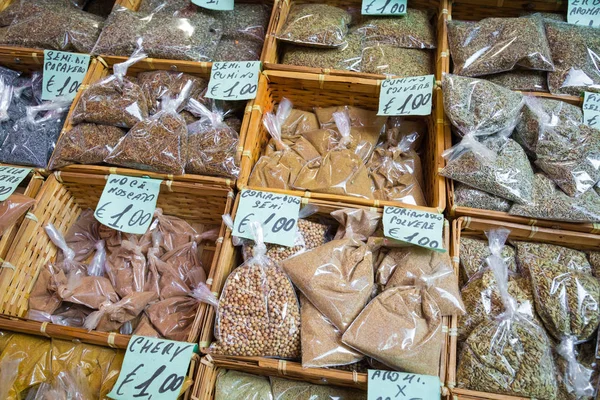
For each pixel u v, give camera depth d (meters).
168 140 0.49
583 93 0.51
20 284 0.46
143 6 0.64
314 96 0.58
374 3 0.62
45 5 0.63
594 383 0.40
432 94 0.53
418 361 0.38
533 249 0.46
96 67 0.56
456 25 0.57
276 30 0.60
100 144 0.51
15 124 0.55
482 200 0.46
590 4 0.57
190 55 0.56
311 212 0.48
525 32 0.53
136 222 0.48
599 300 0.41
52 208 0.51
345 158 0.51
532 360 0.39
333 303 0.40
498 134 0.49
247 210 0.46
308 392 0.42
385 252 0.46
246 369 0.42
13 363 0.42
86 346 0.43
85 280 0.47
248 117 0.53
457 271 0.44
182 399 0.40
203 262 0.52
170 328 0.44
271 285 0.42
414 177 0.53
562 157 0.46
